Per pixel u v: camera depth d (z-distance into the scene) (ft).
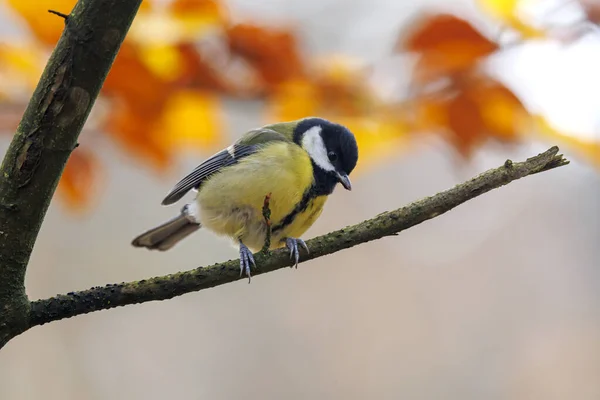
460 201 19.15
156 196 59.57
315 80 22.99
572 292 63.10
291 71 22.74
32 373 55.06
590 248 64.39
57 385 55.26
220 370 59.16
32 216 15.65
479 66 21.98
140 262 58.54
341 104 23.43
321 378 59.47
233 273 19.04
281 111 23.86
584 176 66.54
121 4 14.80
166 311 60.95
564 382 57.72
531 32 21.04
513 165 19.07
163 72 22.09
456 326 62.18
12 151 15.38
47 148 15.25
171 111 23.09
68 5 20.95
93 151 24.20
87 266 57.52
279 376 59.62
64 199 24.72
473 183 19.16
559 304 62.59
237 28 21.79
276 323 61.52
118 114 23.25
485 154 27.63
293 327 61.46
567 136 21.49
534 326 61.67
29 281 56.18
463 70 22.11
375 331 61.62
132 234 58.90
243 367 59.52
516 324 61.87
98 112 23.44
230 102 23.36
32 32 21.18
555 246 65.31
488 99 22.18
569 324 61.21
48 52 21.58
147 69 21.93
